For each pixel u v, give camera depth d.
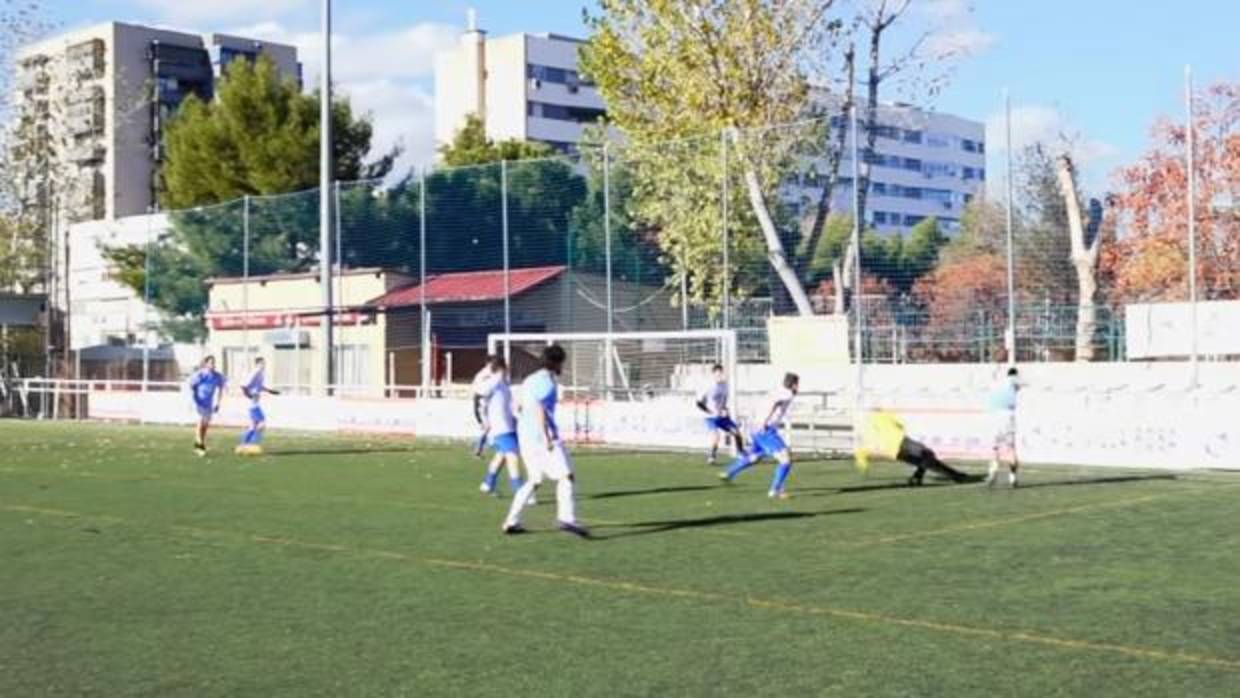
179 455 27.77
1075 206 26.53
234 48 100.50
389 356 38.84
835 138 30.59
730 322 29.12
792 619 9.88
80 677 8.34
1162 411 22.73
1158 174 28.47
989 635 9.26
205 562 12.94
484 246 34.50
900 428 20.33
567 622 9.87
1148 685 7.84
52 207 59.00
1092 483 20.31
